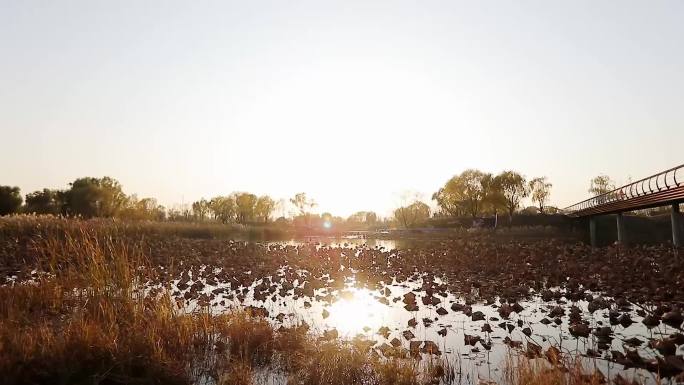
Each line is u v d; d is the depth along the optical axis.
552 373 5.79
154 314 7.95
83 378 5.79
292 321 9.59
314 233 82.81
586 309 10.52
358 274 17.77
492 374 6.32
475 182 77.38
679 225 25.88
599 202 39.50
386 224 114.75
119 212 63.28
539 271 16.50
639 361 6.57
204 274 16.58
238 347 7.15
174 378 5.99
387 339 8.27
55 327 7.27
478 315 9.64
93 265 8.91
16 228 24.66
